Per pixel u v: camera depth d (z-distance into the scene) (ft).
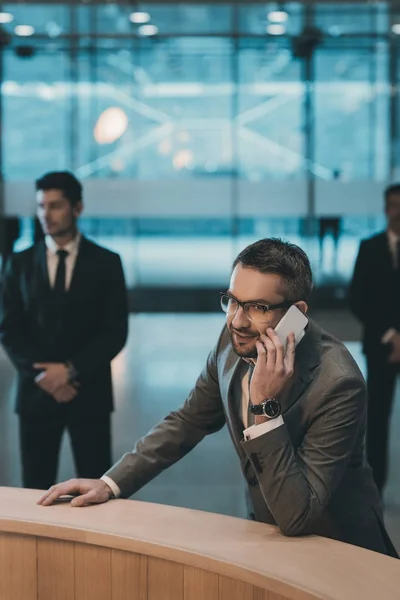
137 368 31.42
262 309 7.12
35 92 41.24
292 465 7.17
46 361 13.97
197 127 41.86
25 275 14.07
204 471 19.92
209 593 6.79
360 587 6.20
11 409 25.81
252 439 7.18
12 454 21.20
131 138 41.78
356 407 7.38
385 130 41.14
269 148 41.81
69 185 13.89
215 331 39.50
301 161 41.78
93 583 7.27
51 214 13.79
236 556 6.71
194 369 31.30
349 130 41.34
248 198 42.19
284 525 7.09
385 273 17.88
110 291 14.14
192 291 43.39
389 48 40.34
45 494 7.97
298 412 7.45
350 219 41.91
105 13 38.09
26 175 41.68
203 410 8.49
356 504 7.86
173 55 41.01
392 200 17.95
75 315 13.97
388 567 6.54
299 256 7.27
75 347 14.08
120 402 26.40
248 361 7.55
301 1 36.14
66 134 41.60
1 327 14.21
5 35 39.58
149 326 40.75
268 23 38.81
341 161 41.65
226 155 41.98
